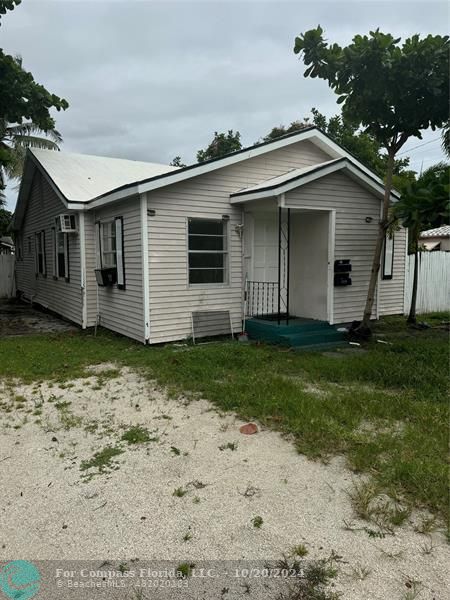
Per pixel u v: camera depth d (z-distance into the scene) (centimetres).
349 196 849
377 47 676
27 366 634
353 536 247
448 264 1267
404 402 447
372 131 805
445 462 325
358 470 319
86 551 241
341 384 531
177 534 253
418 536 246
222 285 834
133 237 783
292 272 915
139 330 788
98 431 402
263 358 648
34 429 409
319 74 743
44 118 1081
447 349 707
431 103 729
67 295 1097
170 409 454
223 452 354
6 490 304
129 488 303
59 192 971
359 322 895
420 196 624
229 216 835
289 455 346
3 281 1734
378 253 812
